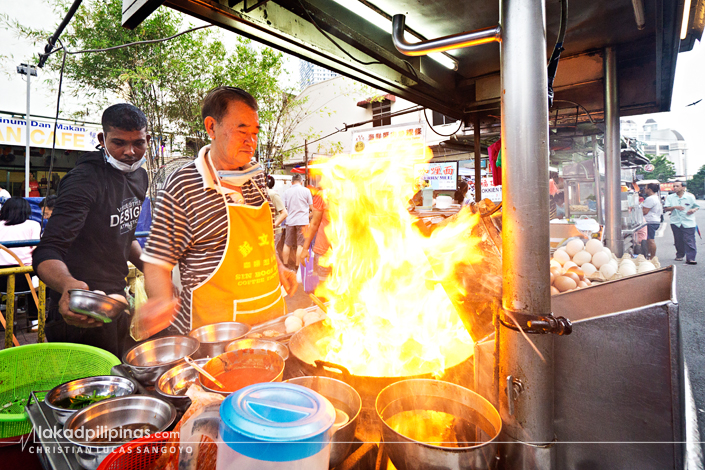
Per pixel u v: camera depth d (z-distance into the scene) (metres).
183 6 1.76
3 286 3.98
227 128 1.65
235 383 0.99
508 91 0.73
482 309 0.98
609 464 0.77
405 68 3.04
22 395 1.27
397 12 2.66
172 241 1.69
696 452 0.93
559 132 7.18
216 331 1.47
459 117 4.35
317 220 5.02
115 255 2.31
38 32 6.27
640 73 3.95
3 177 9.62
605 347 0.76
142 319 1.65
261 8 2.05
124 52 6.49
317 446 0.57
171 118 7.12
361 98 13.52
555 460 0.76
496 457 0.75
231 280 1.75
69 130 8.12
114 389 1.06
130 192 2.40
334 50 2.55
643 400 0.73
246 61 7.88
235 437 0.56
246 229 1.80
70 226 2.00
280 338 1.47
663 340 0.71
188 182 1.68
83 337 2.15
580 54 3.81
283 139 9.22
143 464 0.72
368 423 0.91
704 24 2.91
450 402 0.89
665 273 1.07
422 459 0.68
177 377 1.08
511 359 0.76
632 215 9.34
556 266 2.13
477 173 4.75
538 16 0.71
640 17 2.78
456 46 0.83
